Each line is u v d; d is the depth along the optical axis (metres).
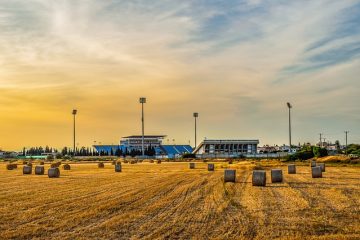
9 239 17.89
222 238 17.67
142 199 29.77
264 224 20.50
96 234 18.66
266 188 37.28
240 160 114.88
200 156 161.62
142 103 147.38
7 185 42.34
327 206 25.97
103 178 51.47
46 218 22.44
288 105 130.50
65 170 73.75
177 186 39.38
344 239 17.42
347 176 51.91
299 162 95.81
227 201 28.41
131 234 18.59
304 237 17.80
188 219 21.86
